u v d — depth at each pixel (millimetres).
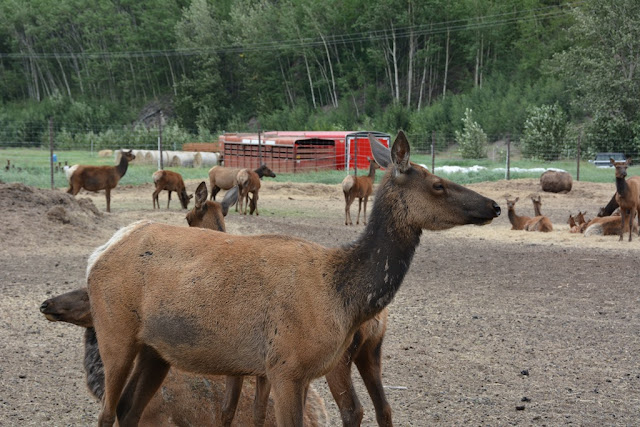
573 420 6152
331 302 4418
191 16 93438
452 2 79750
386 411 5219
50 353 7934
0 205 16469
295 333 4309
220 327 4395
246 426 5434
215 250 4539
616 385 7098
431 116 67125
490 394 6805
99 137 73500
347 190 19969
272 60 88500
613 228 18266
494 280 12453
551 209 25328
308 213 23000
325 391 6961
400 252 4641
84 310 5023
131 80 97875
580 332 9102
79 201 17766
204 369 4547
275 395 4336
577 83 57031
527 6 79438
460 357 7996
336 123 74812
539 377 7328
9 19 104750
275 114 82688
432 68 80250
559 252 15602
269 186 30031
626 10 54219
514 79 72500
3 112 92625
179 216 19359
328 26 86500
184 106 88125
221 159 47562
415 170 4695
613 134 51188
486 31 76188
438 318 9742
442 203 4637
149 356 4824
